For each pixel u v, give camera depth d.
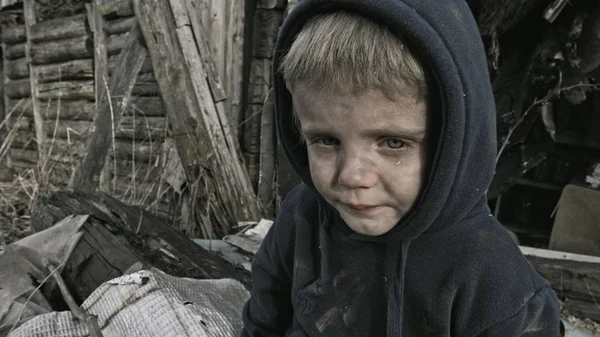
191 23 3.25
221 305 1.42
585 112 3.09
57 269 1.78
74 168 3.83
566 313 2.05
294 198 0.93
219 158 3.26
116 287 1.43
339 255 0.79
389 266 0.73
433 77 0.55
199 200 3.25
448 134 0.55
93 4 3.99
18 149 5.13
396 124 0.55
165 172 3.37
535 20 2.84
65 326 1.37
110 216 2.29
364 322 0.79
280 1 3.39
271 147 3.53
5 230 2.89
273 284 0.99
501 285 0.68
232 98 3.49
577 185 3.15
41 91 4.73
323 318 0.83
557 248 2.85
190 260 1.98
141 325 1.24
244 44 3.50
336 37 0.54
